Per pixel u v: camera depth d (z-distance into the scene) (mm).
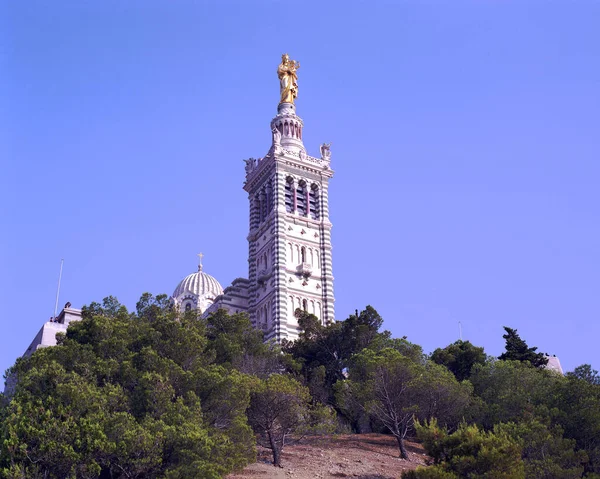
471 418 73312
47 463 50844
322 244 122375
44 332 94250
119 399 57438
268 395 66625
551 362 120750
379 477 62688
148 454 52594
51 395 55438
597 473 61094
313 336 99500
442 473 52438
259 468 62750
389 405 73312
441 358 95375
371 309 97938
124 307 77062
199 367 64312
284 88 137375
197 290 147625
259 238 124625
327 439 76312
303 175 126812
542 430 60719
